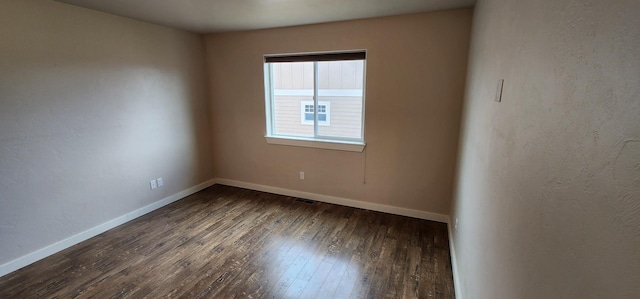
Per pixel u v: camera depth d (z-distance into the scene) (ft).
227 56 12.64
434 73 9.42
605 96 1.68
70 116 8.54
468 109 7.62
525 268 2.81
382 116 10.44
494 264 3.93
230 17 9.75
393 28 9.64
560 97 2.28
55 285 7.06
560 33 2.36
